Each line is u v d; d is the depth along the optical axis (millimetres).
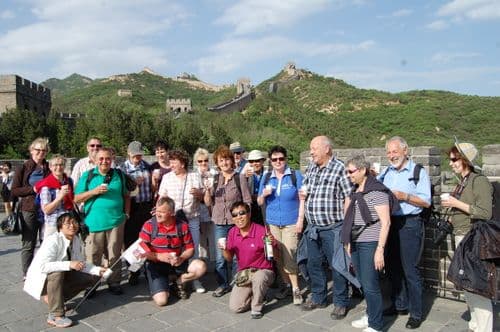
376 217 4289
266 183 5602
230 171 5812
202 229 6625
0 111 46000
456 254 4016
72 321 4840
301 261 5320
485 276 3830
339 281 4879
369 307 4352
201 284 5879
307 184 5180
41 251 4820
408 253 4637
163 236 5379
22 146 35188
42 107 53781
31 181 6211
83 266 4832
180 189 5949
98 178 5621
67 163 12781
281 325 4711
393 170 4930
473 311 4281
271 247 4992
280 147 5500
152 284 5359
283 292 5605
